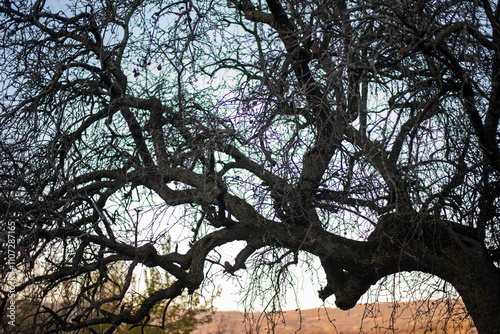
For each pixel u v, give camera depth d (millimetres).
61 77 6594
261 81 5191
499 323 5746
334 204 5551
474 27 4188
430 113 5348
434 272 6219
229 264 6449
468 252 6016
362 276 6402
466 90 4723
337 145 5301
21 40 6543
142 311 6336
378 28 4996
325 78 4871
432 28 4484
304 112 5309
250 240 6441
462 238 6195
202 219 7172
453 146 5438
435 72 5086
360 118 4812
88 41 7062
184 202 6301
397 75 5820
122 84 6934
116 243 6051
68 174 5836
